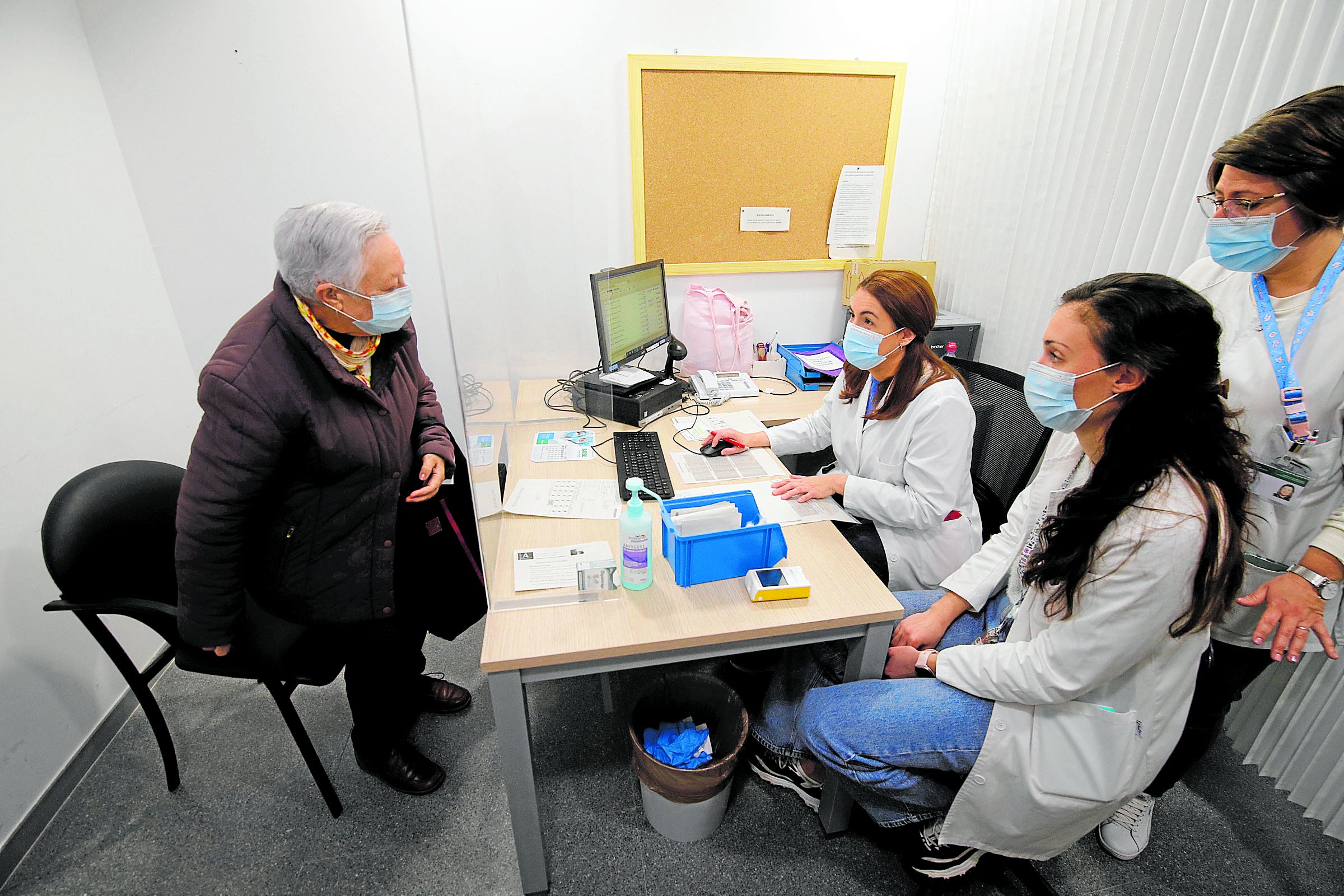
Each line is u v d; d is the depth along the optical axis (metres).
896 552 1.56
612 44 2.04
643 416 1.95
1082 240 1.88
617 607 1.13
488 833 1.43
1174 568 0.85
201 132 1.91
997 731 1.04
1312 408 1.09
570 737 1.69
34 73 1.58
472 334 1.72
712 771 1.28
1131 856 1.38
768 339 2.63
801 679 1.47
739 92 2.17
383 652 1.37
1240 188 1.04
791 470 2.37
